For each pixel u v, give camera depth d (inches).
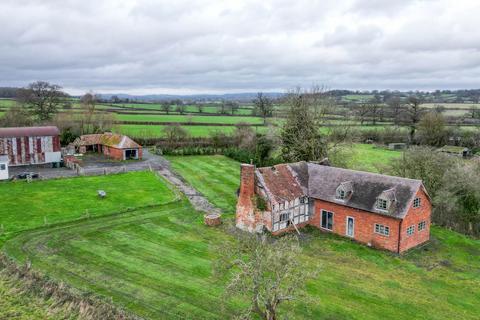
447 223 1739.7
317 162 1872.5
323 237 1574.8
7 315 934.4
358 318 1015.0
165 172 2605.8
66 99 4896.7
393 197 1451.8
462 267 1341.0
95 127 3873.0
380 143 4175.7
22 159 2741.1
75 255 1318.9
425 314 1043.3
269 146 2773.1
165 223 1653.5
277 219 1560.0
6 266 1145.4
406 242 1453.0
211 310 1019.9
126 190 2124.8
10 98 7514.8
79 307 952.3
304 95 2509.8
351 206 1529.3
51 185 2187.5
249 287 860.0
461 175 1718.8
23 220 1617.9
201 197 2049.7
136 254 1342.3
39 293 1023.0
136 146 3051.2
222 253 1015.0
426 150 2017.7
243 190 1589.6
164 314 996.6
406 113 4419.3
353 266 1321.4
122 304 1030.4
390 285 1195.3
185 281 1165.1
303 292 924.0
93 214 1715.1
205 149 3405.5
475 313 1055.6
